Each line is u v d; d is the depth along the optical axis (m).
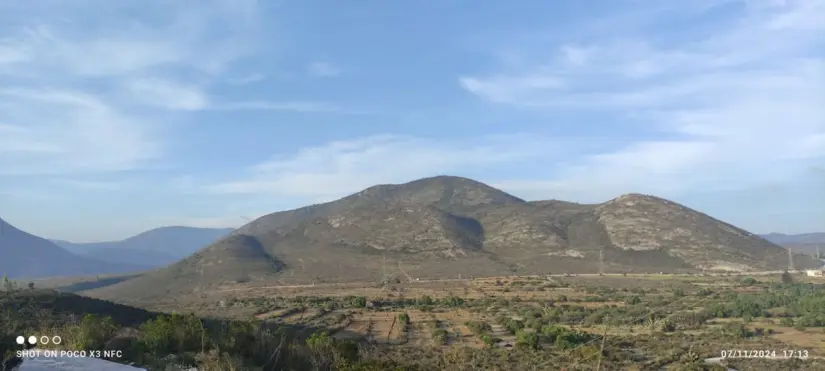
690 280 126.56
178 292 166.88
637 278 136.62
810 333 67.06
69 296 58.06
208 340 29.39
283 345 32.69
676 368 48.81
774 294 93.81
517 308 98.19
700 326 74.19
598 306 96.19
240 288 157.88
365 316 93.62
